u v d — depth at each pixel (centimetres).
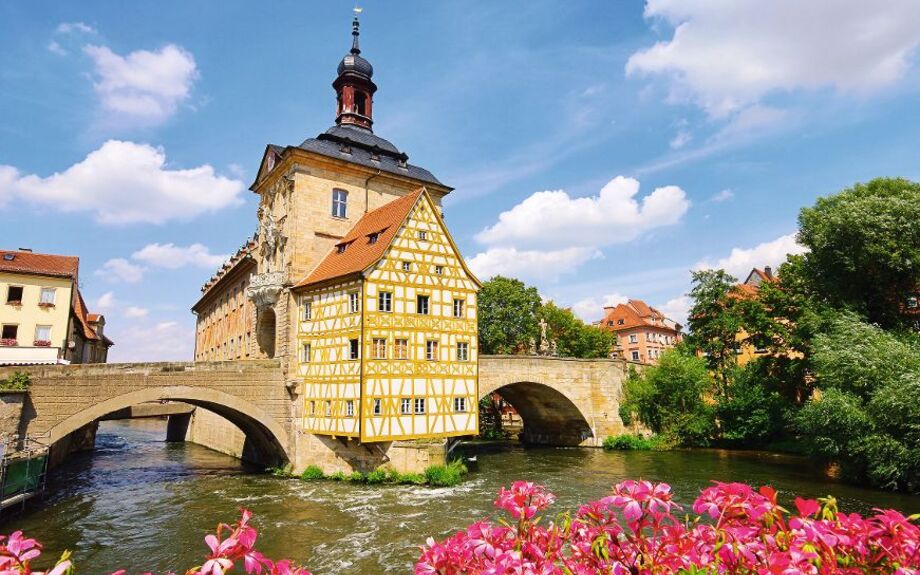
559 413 4094
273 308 3083
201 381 2577
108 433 5700
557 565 354
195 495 2319
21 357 3491
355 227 3164
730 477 2656
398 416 2548
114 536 1734
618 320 8562
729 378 4094
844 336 2572
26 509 2106
